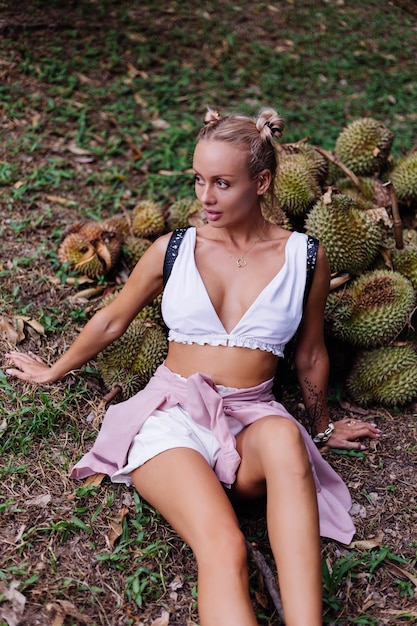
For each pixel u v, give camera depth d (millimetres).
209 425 2451
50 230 3846
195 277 2484
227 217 2439
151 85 5426
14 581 2268
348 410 3189
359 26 6855
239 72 5887
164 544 2471
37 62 5270
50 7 5824
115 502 2607
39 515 2516
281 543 2088
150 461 2352
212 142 2355
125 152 4637
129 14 6184
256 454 2260
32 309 3352
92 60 5480
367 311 3123
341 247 3146
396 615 2309
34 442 2791
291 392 3230
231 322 2510
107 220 3662
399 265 3289
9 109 4719
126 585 2322
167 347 3062
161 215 3588
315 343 2730
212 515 2148
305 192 3312
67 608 2213
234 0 6859
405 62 6426
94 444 2643
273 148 2461
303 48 6375
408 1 3926
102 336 2729
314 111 5531
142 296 2658
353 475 2846
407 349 3170
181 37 6094
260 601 2295
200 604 2025
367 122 3752
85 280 3494
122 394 3061
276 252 2551
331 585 2361
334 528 2559
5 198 4020
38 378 2850
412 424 3105
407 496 2770
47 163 4371
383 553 2494
